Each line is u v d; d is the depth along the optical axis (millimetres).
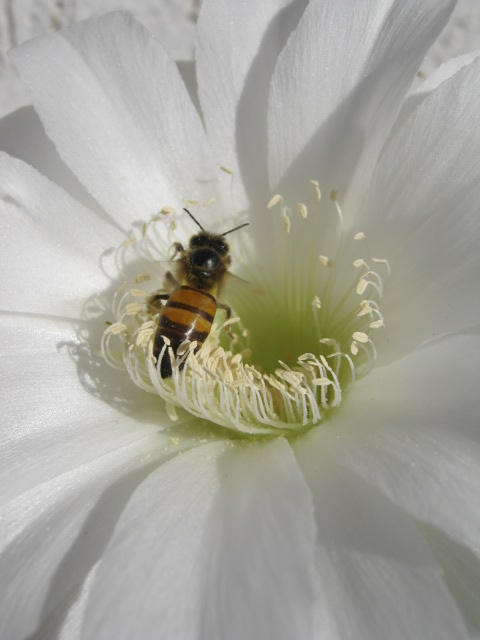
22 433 70
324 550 61
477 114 68
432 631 56
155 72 77
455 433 60
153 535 62
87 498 67
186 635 56
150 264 82
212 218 83
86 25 77
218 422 76
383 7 73
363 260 74
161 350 75
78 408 74
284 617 54
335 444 68
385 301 73
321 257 78
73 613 62
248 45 78
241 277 86
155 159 80
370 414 67
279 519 60
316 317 81
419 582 58
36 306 76
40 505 67
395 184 72
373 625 57
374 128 73
